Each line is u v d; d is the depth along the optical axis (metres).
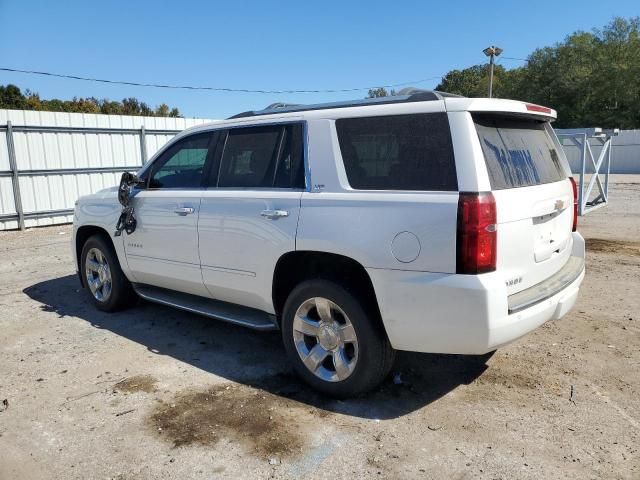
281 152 3.99
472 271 3.04
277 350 4.70
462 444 3.15
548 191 3.63
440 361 4.34
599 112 49.81
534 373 4.08
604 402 3.61
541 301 3.36
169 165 4.92
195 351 4.68
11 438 3.32
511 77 60.91
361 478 2.86
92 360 4.51
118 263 5.54
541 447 3.11
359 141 3.56
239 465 3.00
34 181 13.20
